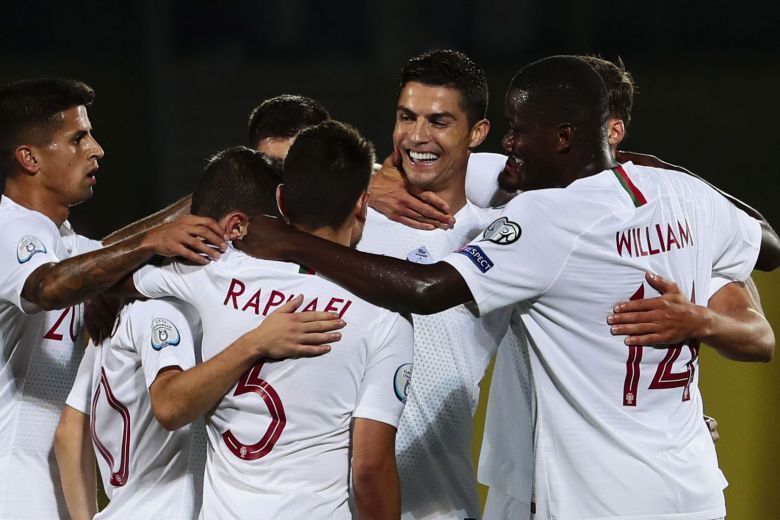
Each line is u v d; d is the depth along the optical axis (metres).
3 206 11.05
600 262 9.49
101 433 10.04
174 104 43.44
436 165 11.06
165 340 9.30
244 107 44.97
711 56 44.25
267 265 9.18
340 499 9.09
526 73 10.05
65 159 11.20
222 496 9.01
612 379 9.64
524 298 9.45
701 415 10.28
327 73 46.44
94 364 10.25
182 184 41.50
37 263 10.23
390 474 9.05
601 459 9.62
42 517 10.95
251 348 8.74
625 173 9.88
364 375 9.16
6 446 10.82
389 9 44.25
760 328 10.36
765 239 10.90
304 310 9.02
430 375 11.12
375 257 9.15
